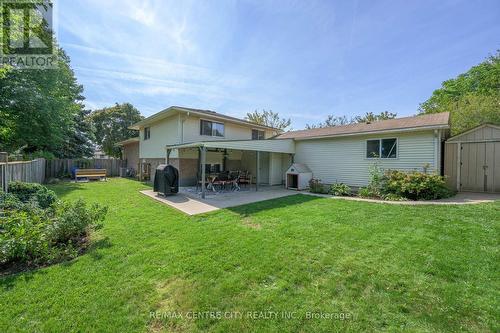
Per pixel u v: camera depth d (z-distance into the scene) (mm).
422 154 8945
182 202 8117
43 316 2352
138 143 19391
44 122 12914
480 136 8891
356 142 10844
